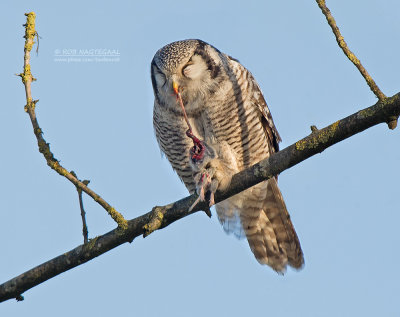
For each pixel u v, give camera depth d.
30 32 8.12
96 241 8.12
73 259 8.16
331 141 7.24
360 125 6.99
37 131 7.79
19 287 8.31
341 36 7.09
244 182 8.23
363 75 6.96
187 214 8.29
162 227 8.29
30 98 7.95
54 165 7.80
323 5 7.20
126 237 8.08
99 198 8.02
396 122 6.84
